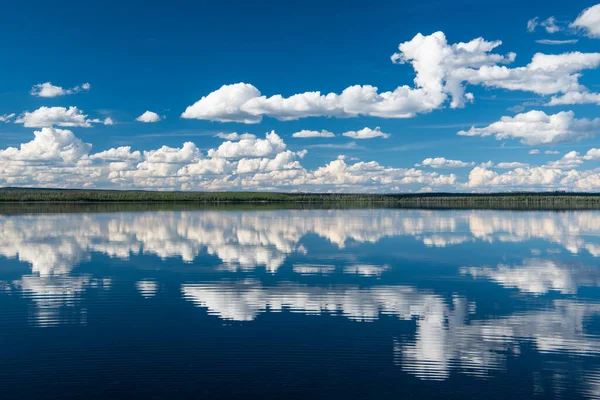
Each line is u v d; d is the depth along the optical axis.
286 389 15.38
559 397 14.98
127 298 26.61
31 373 16.44
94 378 16.11
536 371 16.83
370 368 17.03
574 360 17.81
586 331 21.03
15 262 38.75
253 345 19.12
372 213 121.06
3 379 15.98
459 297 27.09
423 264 38.19
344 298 26.77
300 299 26.48
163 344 19.17
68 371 16.61
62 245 49.66
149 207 170.12
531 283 30.97
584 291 28.69
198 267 36.56
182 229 69.00
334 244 51.16
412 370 16.84
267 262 39.00
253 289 29.05
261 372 16.59
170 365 17.12
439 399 14.80
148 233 62.88
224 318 22.81
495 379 16.19
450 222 84.81
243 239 55.88
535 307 25.00
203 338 19.92
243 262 39.00
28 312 23.70
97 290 28.64
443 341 19.72
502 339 20.02
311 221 87.12
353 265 37.62
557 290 28.98
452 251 45.94
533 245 50.59
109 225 75.94
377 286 29.98
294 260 40.12
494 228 71.50
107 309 24.34
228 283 30.70
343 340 19.75
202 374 16.44
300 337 20.05
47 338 19.88
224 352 18.41
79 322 22.12
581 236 59.94
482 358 17.97
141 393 15.05
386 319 22.77
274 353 18.27
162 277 32.56
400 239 56.03
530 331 21.03
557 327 21.59
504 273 34.38
